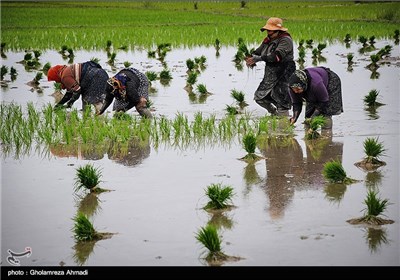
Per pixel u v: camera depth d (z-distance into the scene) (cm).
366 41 2606
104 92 1395
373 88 1677
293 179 934
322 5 4959
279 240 713
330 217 779
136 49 2739
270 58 1319
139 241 727
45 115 1365
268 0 5669
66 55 2586
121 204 851
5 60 2478
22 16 4262
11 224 793
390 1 5016
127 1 5900
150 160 1060
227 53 2544
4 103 1590
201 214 803
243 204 834
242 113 1415
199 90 1652
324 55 2400
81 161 1067
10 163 1066
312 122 1162
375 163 988
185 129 1241
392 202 825
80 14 4412
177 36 3083
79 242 734
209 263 663
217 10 4806
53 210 839
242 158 1052
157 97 1631
